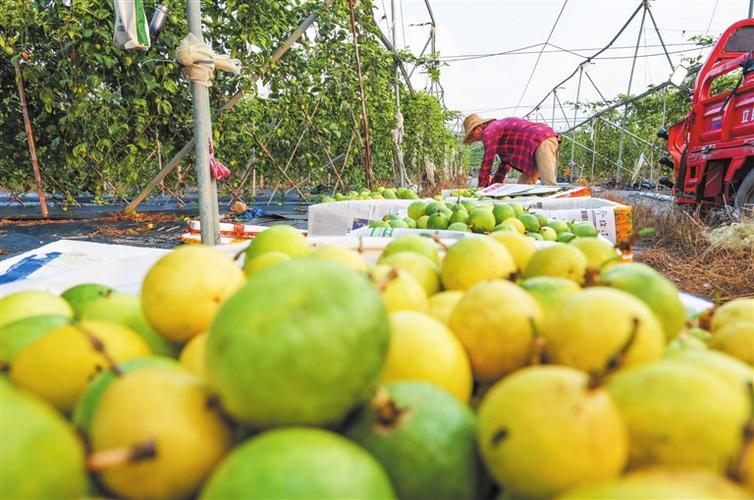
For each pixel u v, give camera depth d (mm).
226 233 5414
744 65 6930
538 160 8125
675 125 9336
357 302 841
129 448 747
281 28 9414
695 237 6625
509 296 1177
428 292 1687
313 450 719
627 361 992
